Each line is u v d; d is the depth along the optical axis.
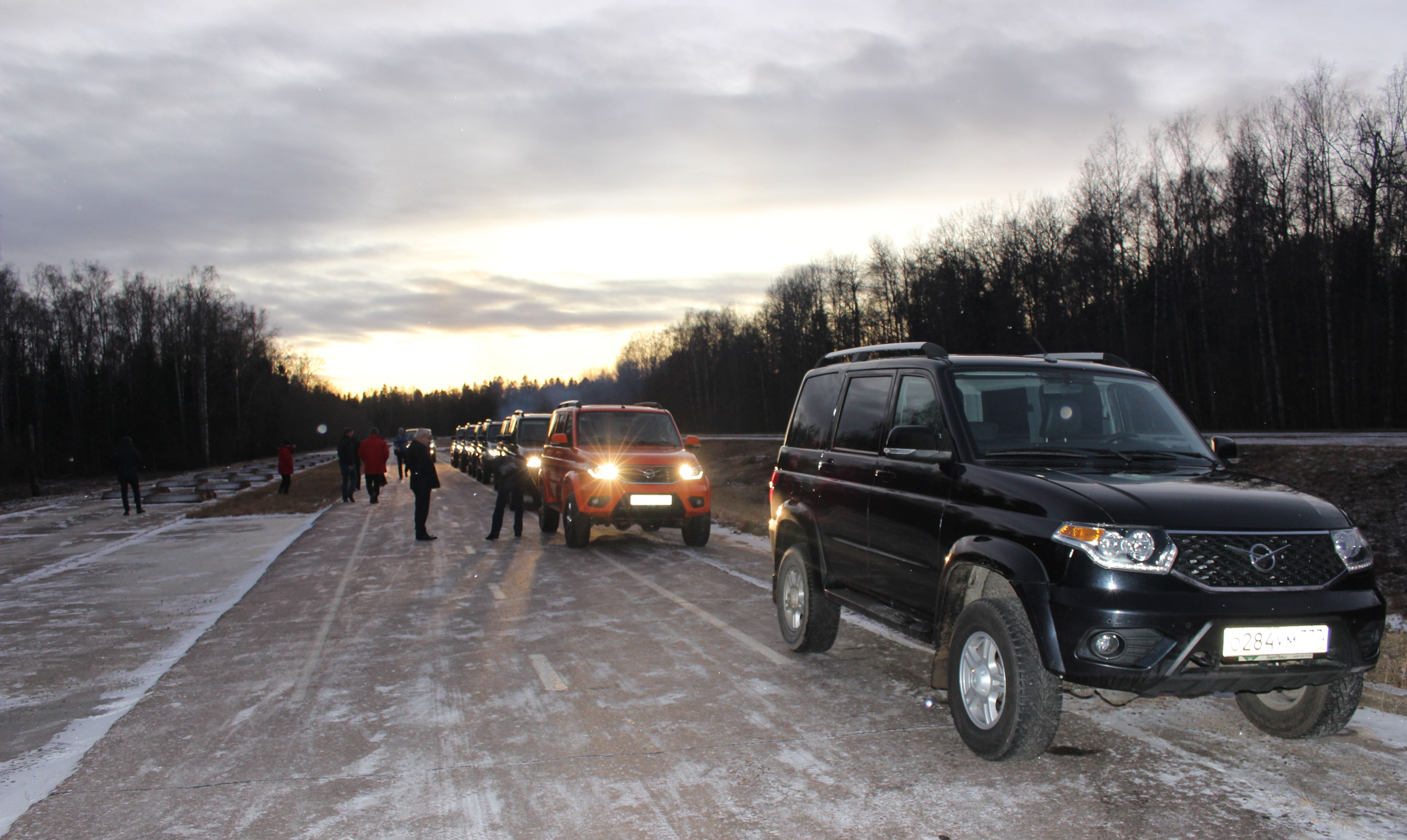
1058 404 4.73
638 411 13.25
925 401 4.84
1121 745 4.18
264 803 3.67
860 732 4.44
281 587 9.42
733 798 3.63
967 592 4.52
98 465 66.50
